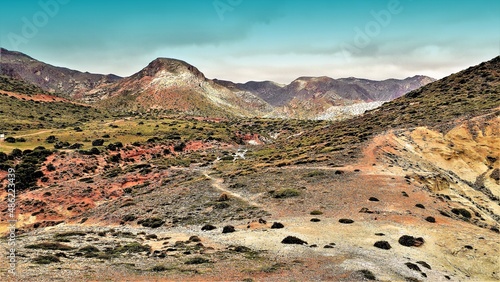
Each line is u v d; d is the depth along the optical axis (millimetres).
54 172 108375
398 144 91062
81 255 32875
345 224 43781
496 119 89000
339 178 68188
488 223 52906
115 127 189375
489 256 34531
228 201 64625
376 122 125312
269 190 67688
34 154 116938
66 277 24875
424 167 78125
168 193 79750
